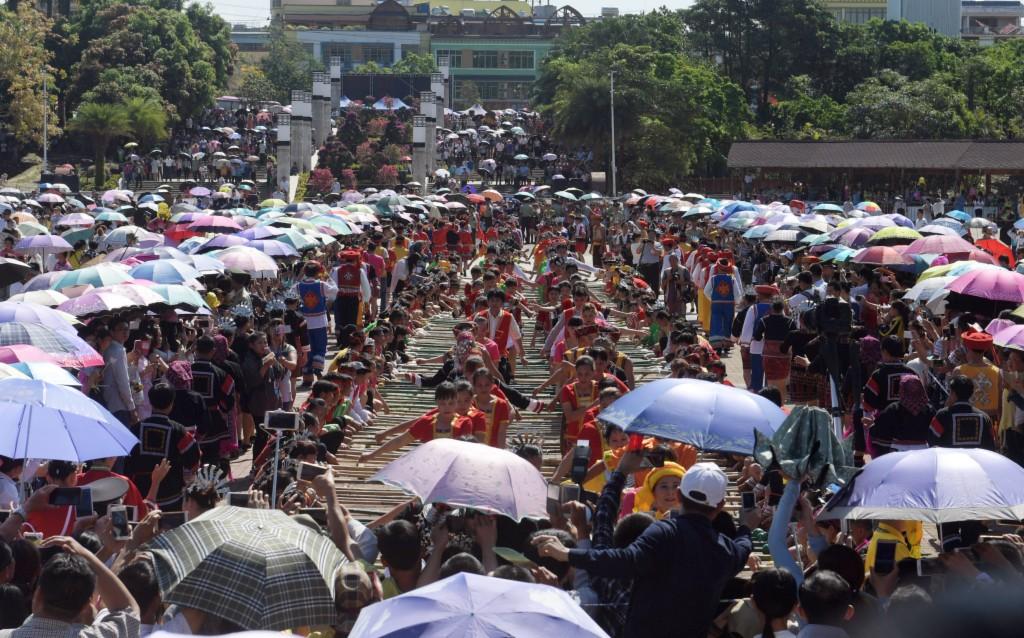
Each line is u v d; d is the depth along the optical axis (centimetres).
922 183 6294
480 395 1154
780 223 3003
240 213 3456
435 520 827
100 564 622
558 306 2178
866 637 625
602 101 7125
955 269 1748
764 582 653
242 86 11275
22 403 861
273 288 2283
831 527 883
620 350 2162
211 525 629
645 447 952
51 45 8781
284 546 620
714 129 7825
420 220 4091
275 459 860
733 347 2453
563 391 1247
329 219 3078
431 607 523
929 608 544
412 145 7481
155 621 664
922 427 1178
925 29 10800
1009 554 710
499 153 8112
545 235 3344
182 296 1620
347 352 1664
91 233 3067
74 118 7119
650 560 639
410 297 2427
